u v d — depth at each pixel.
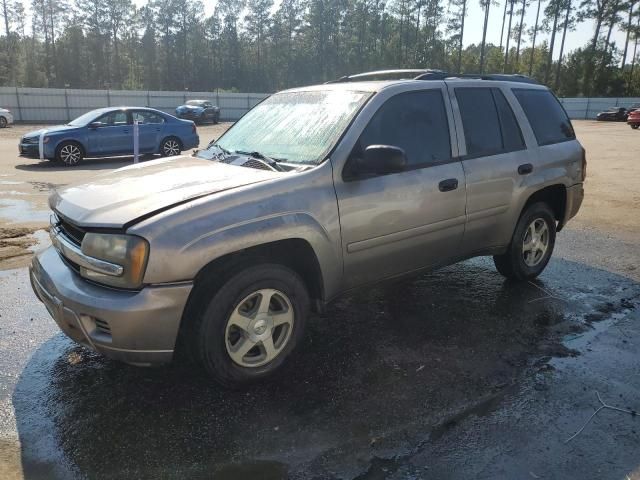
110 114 14.73
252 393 3.27
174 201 3.02
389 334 4.10
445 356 3.77
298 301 3.40
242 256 3.19
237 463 2.66
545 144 5.01
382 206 3.67
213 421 2.99
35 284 3.41
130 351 2.88
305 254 3.44
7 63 81.69
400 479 2.56
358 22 86.44
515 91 4.89
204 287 3.05
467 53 86.44
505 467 2.65
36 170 13.12
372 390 3.32
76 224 3.03
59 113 40.44
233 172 3.52
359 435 2.88
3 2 85.44
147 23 90.81
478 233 4.46
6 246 6.25
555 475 2.59
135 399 3.19
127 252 2.81
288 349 3.43
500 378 3.49
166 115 15.71
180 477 2.56
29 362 3.61
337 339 4.01
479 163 4.33
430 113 4.11
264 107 4.55
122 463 2.65
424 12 83.69
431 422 3.01
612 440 2.87
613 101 57.06
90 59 88.12
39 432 2.88
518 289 5.09
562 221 5.42
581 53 75.12
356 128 3.63
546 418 3.06
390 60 83.50
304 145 3.71
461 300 4.80
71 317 2.96
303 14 90.50
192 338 3.08
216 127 35.81
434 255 4.20
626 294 5.00
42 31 89.06
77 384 3.34
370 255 3.71
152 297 2.82
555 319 4.41
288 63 90.56
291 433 2.89
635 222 8.00
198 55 91.56
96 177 3.81
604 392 3.33
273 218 3.15
